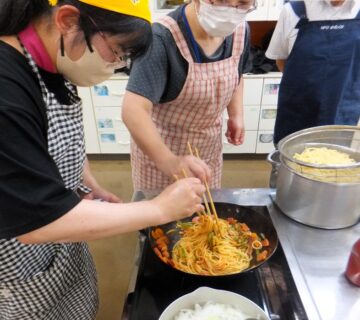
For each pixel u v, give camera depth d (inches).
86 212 19.6
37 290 27.3
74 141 25.6
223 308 24.0
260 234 33.1
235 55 42.4
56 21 18.4
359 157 36.6
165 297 26.5
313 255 30.5
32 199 17.4
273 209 37.0
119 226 20.7
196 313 23.7
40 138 19.1
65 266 29.4
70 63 21.2
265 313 23.4
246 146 107.7
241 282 27.9
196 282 27.8
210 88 40.8
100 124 105.1
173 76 38.7
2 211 17.2
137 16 18.5
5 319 29.2
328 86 57.2
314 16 54.8
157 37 36.0
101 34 18.9
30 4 18.6
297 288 27.1
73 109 24.7
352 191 30.9
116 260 73.1
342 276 28.2
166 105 42.7
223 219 35.5
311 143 38.3
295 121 62.3
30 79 20.1
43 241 19.2
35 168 17.8
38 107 20.3
